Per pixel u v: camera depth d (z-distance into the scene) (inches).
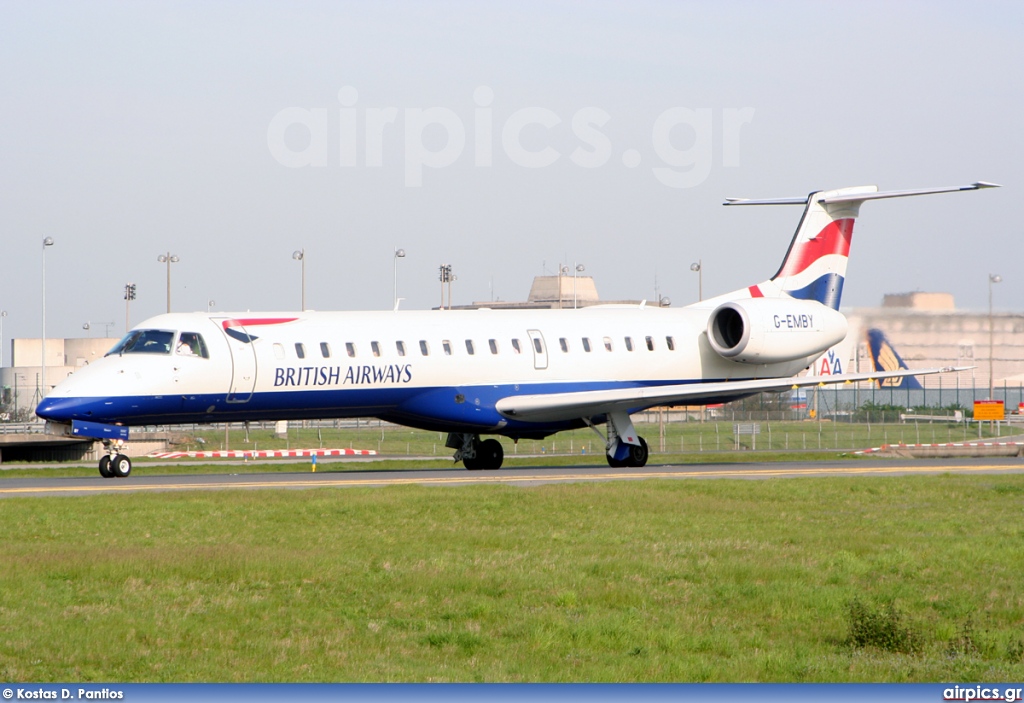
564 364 3415.4
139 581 1491.1
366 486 2610.7
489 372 3297.2
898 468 3292.3
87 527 1921.8
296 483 2753.4
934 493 2463.1
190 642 1238.9
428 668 1174.3
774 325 3627.0
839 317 3823.8
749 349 3575.3
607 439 3449.8
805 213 3865.7
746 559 1674.5
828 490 2491.4
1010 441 5812.0
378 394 3154.5
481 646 1253.1
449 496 2287.2
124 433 2952.8
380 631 1299.2
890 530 1958.7
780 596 1453.0
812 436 6259.8
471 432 3339.1
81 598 1403.8
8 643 1210.6
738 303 3604.8
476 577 1521.9
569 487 2461.9
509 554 1691.7
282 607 1389.0
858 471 3157.0
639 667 1187.3
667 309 3732.8
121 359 2925.7
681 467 3417.8
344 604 1409.9
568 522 2015.3
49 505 2176.4
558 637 1286.9
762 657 1219.2
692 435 6432.1
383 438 6668.3
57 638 1230.9
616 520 2036.2
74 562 1558.8
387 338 3171.8
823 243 3887.8
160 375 2903.5
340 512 2092.8
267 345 3026.6
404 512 2098.9
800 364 3806.6
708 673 1170.6
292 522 2000.5
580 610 1391.5
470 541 1811.0
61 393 2851.9
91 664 1166.3
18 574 1497.3
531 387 3361.2
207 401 2965.1
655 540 1839.3
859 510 2210.9
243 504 2192.4
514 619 1349.7
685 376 3617.1
